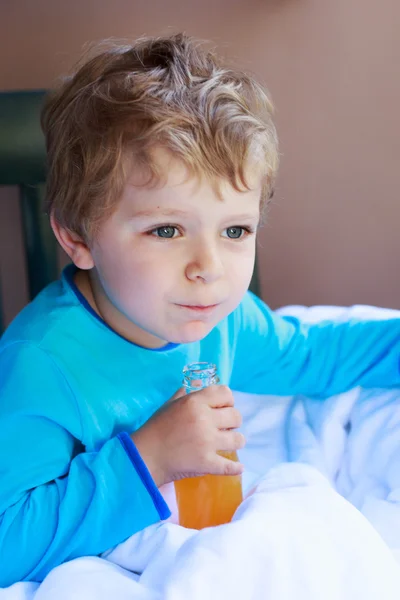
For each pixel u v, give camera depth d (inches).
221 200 30.4
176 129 30.0
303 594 26.7
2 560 31.8
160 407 34.7
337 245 59.3
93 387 35.0
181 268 31.2
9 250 57.5
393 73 55.2
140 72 32.6
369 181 57.7
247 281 33.0
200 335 32.9
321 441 40.4
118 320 36.0
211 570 27.0
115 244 31.9
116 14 53.5
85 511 31.8
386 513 34.1
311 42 54.6
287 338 44.6
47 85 54.3
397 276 60.0
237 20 54.1
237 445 32.9
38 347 34.0
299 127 56.5
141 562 31.3
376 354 43.6
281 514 29.3
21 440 32.5
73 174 33.1
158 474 32.8
